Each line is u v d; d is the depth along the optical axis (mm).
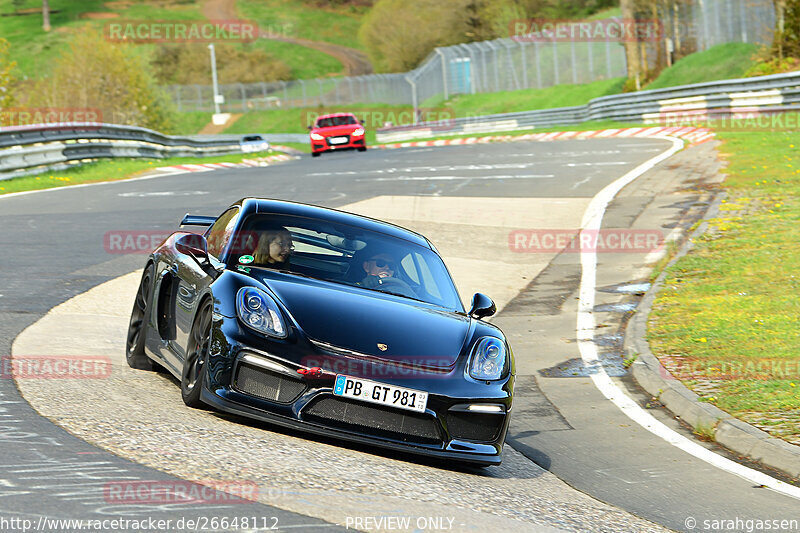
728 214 35375
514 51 155750
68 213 36812
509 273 29797
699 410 16484
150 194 44969
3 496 8469
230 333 12039
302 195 44156
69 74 112250
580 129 88875
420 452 12125
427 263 15570
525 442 15242
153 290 15391
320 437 12570
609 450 14883
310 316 12555
